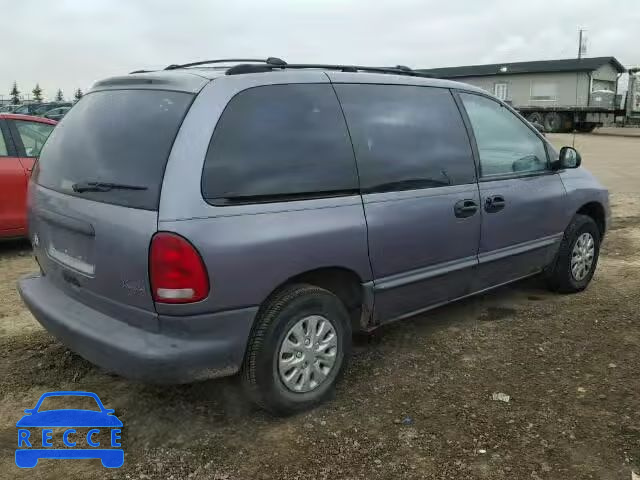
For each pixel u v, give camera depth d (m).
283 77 3.30
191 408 3.42
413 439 3.12
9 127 6.70
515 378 3.79
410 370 3.90
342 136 3.46
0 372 3.82
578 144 25.78
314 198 3.26
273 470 2.87
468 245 4.19
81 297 3.24
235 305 2.95
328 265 3.30
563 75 39.78
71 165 3.36
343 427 3.24
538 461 2.94
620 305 5.16
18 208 6.64
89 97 3.60
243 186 2.98
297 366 3.27
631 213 9.73
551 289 5.44
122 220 2.89
